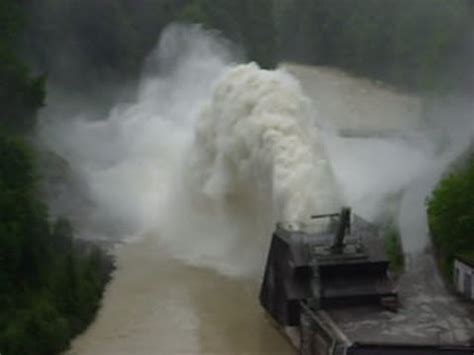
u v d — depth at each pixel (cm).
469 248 5141
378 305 4647
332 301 4628
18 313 5044
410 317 4488
